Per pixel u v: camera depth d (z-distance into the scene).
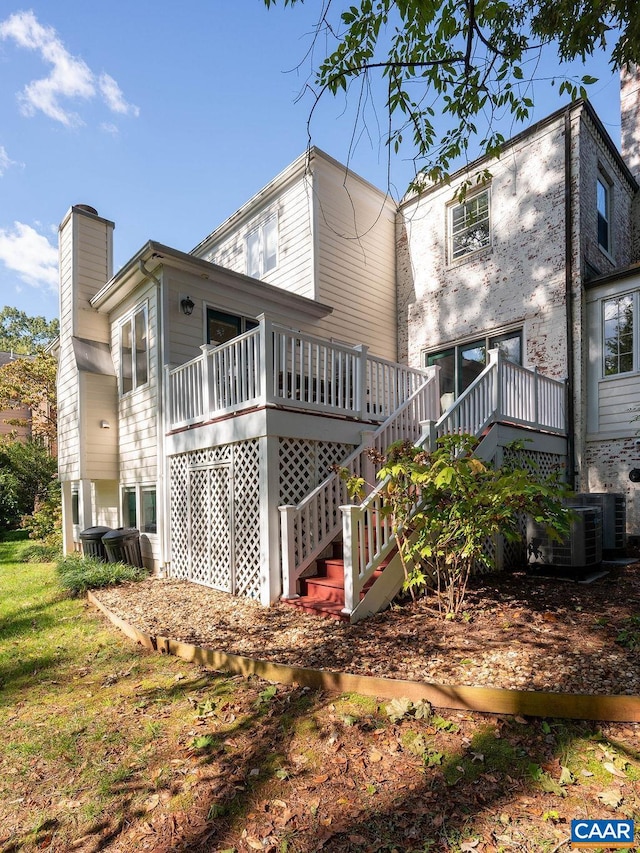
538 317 9.25
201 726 3.17
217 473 6.78
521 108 4.46
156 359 8.23
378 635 4.35
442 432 5.92
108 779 2.68
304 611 5.26
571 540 5.89
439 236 11.21
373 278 11.74
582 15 4.08
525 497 4.30
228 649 4.33
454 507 4.50
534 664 3.52
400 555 5.09
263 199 11.80
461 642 4.03
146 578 7.80
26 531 16.12
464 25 3.90
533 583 5.79
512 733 2.83
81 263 10.21
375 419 7.12
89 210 10.60
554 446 8.41
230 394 6.59
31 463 16.88
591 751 2.63
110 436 9.86
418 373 8.07
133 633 5.05
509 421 7.30
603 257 9.76
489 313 10.09
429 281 11.39
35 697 3.82
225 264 13.28
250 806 2.40
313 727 3.04
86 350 9.93
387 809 2.31
